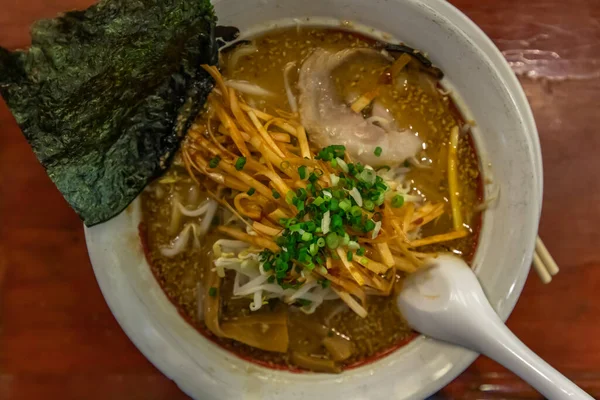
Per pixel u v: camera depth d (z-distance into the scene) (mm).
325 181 237
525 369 218
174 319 251
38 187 296
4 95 214
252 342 251
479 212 257
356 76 266
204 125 251
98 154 234
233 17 244
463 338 236
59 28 216
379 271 235
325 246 229
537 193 237
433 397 291
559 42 305
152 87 238
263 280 247
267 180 246
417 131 266
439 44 247
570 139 302
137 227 251
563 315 294
